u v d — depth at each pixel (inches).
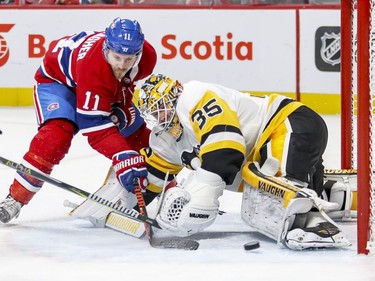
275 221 232.7
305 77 568.7
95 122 246.1
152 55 264.7
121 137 247.1
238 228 262.5
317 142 244.7
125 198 256.5
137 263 218.5
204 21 570.3
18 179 264.5
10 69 578.6
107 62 242.5
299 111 247.3
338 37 563.8
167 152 255.6
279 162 240.2
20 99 579.2
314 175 258.5
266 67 570.3
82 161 403.5
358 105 222.5
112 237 249.9
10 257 226.8
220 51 571.2
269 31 568.1
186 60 573.3
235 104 243.1
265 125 246.1
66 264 218.4
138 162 242.1
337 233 228.1
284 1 570.6
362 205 224.1
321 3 567.2
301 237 226.1
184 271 209.8
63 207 297.6
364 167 222.8
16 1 578.6
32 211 290.0
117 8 573.6
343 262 217.6
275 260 220.1
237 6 568.1
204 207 232.5
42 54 578.2
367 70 221.9
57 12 576.1
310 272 207.9
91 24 576.1
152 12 571.8
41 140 256.5
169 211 233.8
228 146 231.1
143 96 242.7
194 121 236.1
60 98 261.0
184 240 235.6
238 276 204.5
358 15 222.1
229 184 238.8
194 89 239.3
